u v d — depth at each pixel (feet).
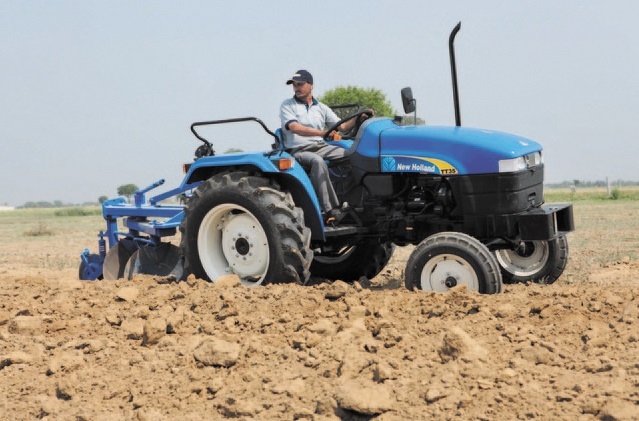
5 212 252.01
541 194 19.90
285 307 16.66
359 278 24.58
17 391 13.73
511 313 14.99
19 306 19.43
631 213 69.00
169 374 13.50
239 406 11.64
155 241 24.07
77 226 91.56
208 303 17.53
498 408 10.72
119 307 18.38
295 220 19.48
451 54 20.67
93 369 14.07
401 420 10.69
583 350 12.60
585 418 10.15
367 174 20.33
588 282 23.47
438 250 17.66
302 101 22.13
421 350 13.12
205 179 22.41
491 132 19.60
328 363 13.01
